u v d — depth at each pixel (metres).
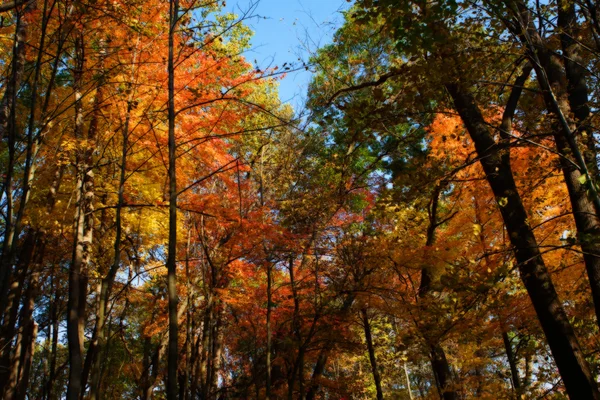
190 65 8.80
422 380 28.45
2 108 5.72
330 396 15.62
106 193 10.05
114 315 15.94
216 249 10.98
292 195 12.70
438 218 10.59
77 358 6.91
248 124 11.70
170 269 4.72
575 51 6.91
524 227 6.33
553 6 6.44
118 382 17.95
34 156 6.01
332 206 11.57
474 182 9.48
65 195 10.67
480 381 10.86
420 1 5.24
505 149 6.46
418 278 12.00
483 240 9.94
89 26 7.41
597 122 6.14
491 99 7.45
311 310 12.41
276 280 15.31
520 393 8.73
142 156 9.46
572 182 6.42
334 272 12.21
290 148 12.84
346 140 6.91
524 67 7.30
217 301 11.35
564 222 9.17
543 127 6.83
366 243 10.97
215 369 12.96
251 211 11.19
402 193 6.51
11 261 5.21
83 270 8.31
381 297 10.73
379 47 11.65
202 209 9.90
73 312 7.18
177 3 5.79
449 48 5.90
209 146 9.26
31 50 7.68
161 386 20.25
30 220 9.41
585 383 5.52
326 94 11.42
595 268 6.16
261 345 14.49
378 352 18.25
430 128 9.85
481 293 6.29
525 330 9.52
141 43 7.99
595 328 8.61
